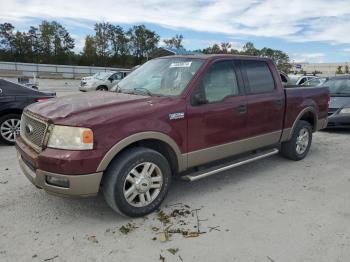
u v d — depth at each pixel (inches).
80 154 132.0
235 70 191.0
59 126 135.3
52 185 136.4
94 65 3661.4
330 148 286.7
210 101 173.3
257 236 137.7
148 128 147.4
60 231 139.3
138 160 146.0
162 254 124.9
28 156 143.3
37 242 131.0
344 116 343.3
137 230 141.3
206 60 178.2
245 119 191.2
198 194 179.3
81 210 157.6
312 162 242.7
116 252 125.6
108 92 185.5
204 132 170.7
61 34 3740.2
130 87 189.0
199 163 173.2
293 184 197.0
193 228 143.5
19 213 153.7
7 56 3521.2
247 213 158.1
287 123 224.8
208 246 130.2
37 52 3656.5
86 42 3747.5
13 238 133.3
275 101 210.7
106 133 136.5
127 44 3890.3
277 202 171.0
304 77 804.0
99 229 141.4
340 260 122.6
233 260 121.7
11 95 270.8
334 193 184.4
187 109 162.6
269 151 217.6
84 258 121.7
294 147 237.1
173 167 166.7
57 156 132.0
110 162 142.7
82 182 133.6
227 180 201.3
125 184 145.7
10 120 272.8
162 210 159.5
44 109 152.3
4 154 246.8
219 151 180.7
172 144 157.6
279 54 3142.2
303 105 235.5
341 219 153.5
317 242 133.8
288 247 130.1
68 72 2284.7
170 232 139.9
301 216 155.7
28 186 184.2
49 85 1347.2
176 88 170.2
